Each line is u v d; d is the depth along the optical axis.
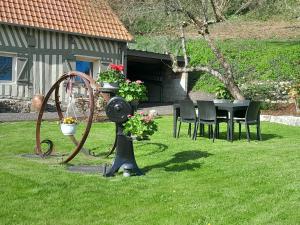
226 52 21.09
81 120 12.84
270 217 4.51
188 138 9.65
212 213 4.66
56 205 4.92
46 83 15.52
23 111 14.79
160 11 14.65
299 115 13.13
